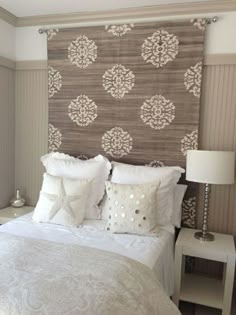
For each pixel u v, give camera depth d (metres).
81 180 2.35
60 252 1.56
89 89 2.74
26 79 3.00
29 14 2.78
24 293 1.16
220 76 2.42
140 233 2.07
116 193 2.18
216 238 2.26
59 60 2.81
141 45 2.55
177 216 2.40
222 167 2.09
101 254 1.56
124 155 2.70
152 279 1.47
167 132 2.55
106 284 1.26
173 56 2.48
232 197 2.47
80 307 1.11
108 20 2.65
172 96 2.51
